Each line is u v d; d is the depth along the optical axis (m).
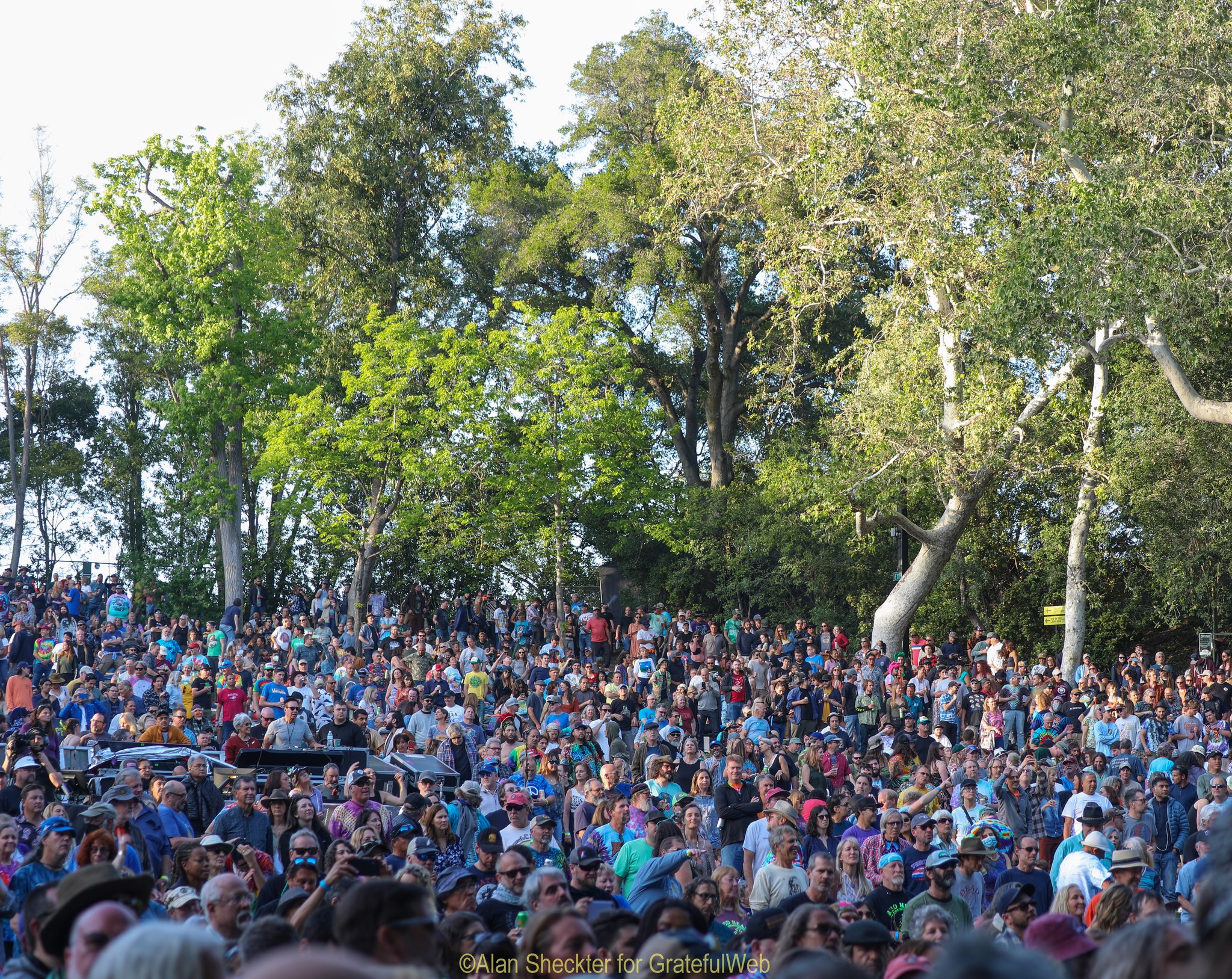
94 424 68.31
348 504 46.53
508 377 46.06
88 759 17.44
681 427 50.78
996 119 27.05
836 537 42.91
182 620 35.84
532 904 8.87
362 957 4.63
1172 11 24.95
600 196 48.72
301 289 53.34
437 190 53.22
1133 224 24.41
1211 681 30.47
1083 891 12.10
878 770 19.78
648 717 26.78
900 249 31.30
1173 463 34.91
